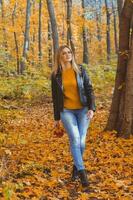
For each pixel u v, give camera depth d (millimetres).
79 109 6586
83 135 6566
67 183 6492
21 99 16953
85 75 6605
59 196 5879
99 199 5820
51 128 10930
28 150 8312
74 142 6465
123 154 7852
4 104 15305
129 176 6738
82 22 27906
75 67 6547
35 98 17234
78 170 6367
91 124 10477
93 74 19031
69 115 6523
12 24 34250
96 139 8961
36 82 17969
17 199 5492
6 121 11875
